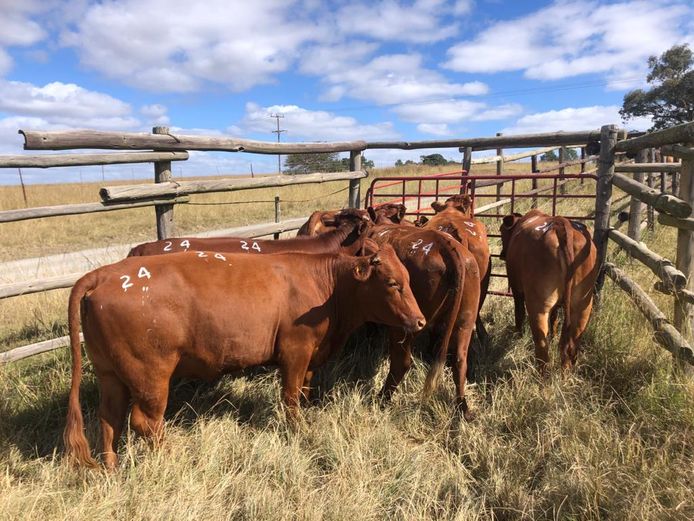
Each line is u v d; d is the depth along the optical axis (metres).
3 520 2.75
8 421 3.84
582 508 2.89
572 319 4.52
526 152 13.62
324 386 4.54
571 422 3.59
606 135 5.43
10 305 6.88
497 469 3.32
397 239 4.50
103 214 18.97
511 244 5.08
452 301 3.97
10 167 4.06
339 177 7.23
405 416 4.05
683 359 3.81
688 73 41.84
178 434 3.68
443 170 28.11
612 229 5.59
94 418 3.91
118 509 2.93
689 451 3.27
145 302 3.15
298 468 3.27
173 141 5.10
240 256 3.69
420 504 3.09
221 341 3.41
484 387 4.36
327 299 3.86
